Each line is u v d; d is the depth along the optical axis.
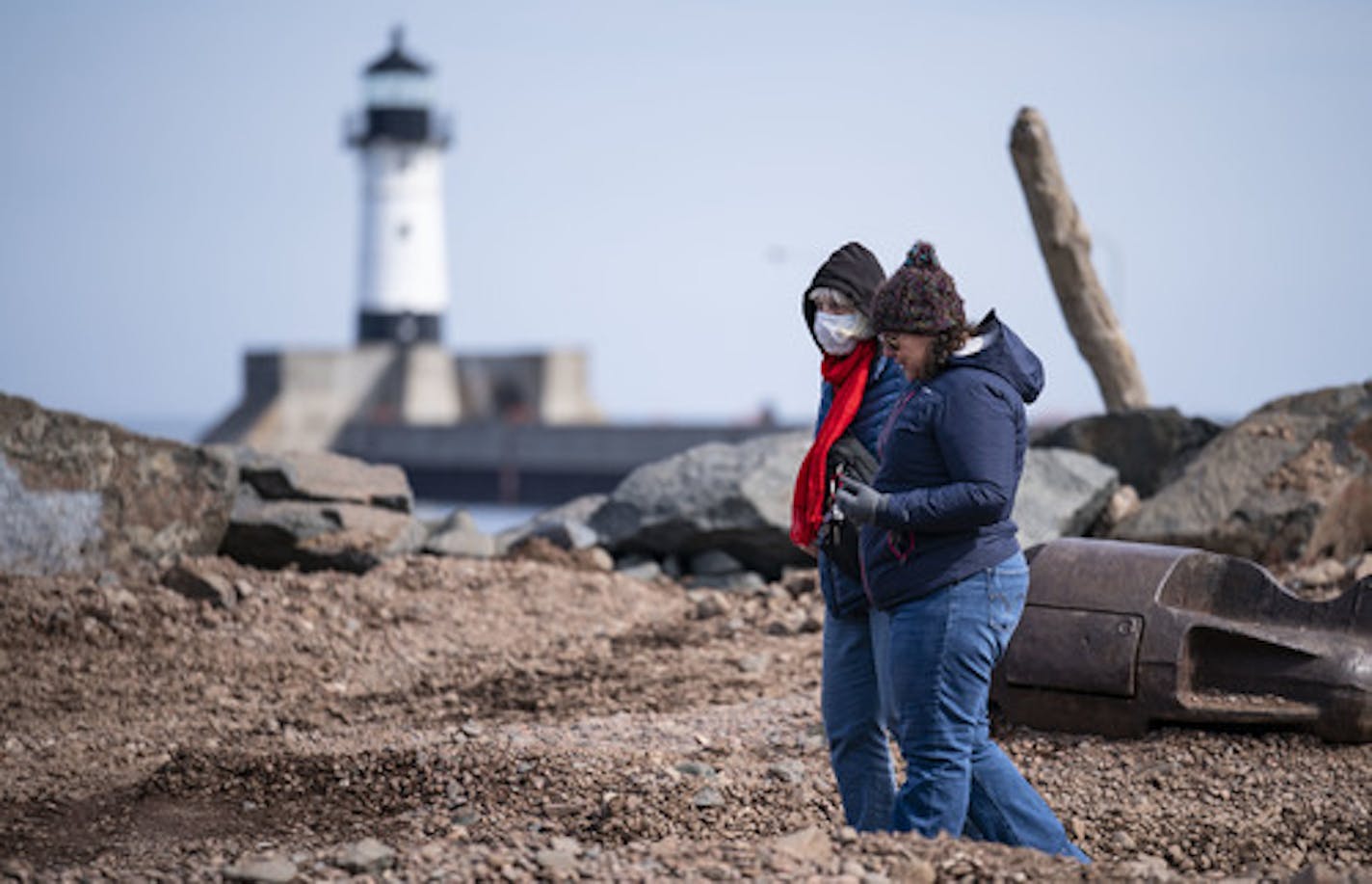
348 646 22.48
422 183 180.88
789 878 10.55
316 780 14.69
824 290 11.74
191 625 22.52
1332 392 28.05
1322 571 23.91
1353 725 14.62
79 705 19.20
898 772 14.98
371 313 180.88
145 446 24.98
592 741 16.25
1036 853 11.16
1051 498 28.14
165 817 13.94
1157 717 15.03
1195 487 27.11
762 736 16.64
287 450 28.69
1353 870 11.98
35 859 12.69
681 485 28.28
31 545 23.77
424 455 160.38
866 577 11.36
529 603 25.09
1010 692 15.67
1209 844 12.97
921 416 11.00
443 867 11.46
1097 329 32.06
